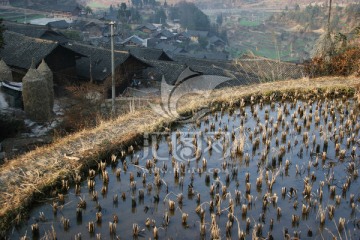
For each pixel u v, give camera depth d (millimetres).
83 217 8375
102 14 139625
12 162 10438
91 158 10617
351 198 8570
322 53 22531
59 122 24688
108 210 8602
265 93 15859
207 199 8922
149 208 8656
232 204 8250
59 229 7992
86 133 12211
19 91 27750
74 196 9203
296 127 12484
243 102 15086
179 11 149000
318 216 8133
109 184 9711
